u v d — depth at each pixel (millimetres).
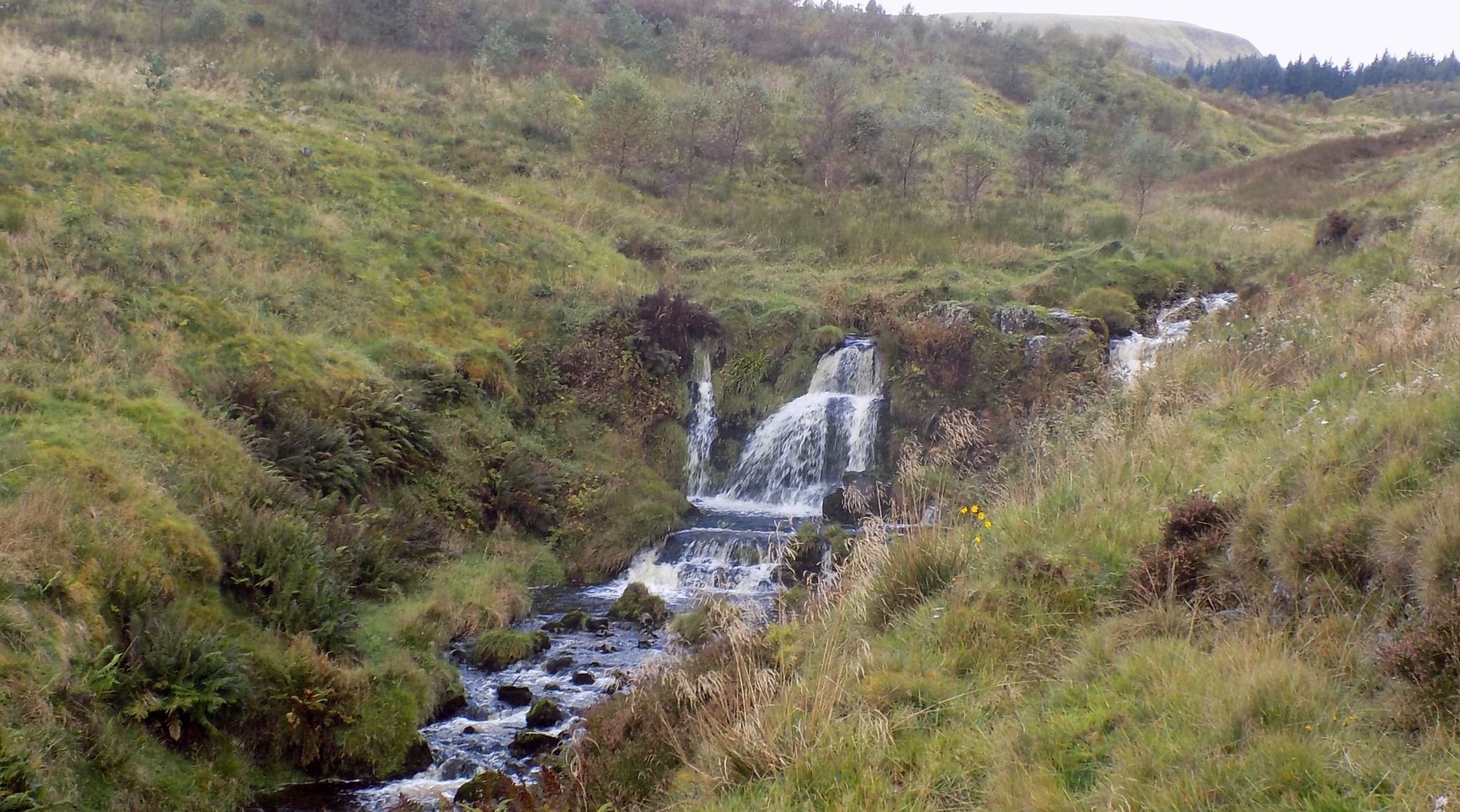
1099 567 7422
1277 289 17547
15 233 15391
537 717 9977
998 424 17094
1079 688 6051
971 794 5375
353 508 13586
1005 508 9078
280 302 16844
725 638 8359
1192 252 23031
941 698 6391
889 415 18359
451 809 7723
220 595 10078
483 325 19328
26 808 6855
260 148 22000
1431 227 16828
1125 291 20797
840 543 13695
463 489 15766
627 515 16609
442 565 13922
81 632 8414
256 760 8898
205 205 19000
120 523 9758
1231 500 7348
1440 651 4898
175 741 8398
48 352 12531
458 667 11555
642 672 8883
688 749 6781
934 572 7977
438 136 27250
